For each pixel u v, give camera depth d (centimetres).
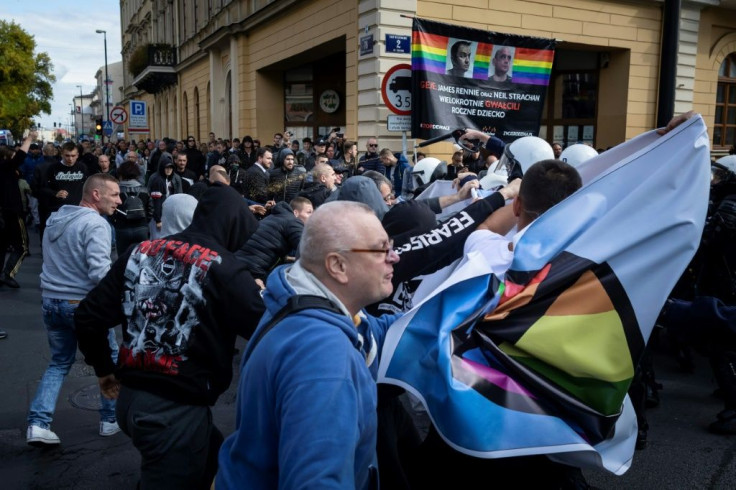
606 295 198
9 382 475
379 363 195
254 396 145
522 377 192
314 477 124
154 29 3591
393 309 248
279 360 140
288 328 143
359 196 320
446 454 203
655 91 1387
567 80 1445
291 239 466
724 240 441
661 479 337
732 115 1572
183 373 212
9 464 349
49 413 360
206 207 241
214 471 225
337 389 133
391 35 1057
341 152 1091
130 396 215
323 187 634
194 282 215
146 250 228
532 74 1102
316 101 1695
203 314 215
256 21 1666
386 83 966
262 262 463
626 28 1321
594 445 200
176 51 2925
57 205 865
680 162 204
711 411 430
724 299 447
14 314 671
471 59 1041
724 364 383
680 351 515
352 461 130
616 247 199
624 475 341
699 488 328
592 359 194
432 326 197
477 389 186
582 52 1422
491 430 182
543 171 219
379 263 151
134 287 223
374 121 1080
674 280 201
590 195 210
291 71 1762
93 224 354
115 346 400
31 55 4869
